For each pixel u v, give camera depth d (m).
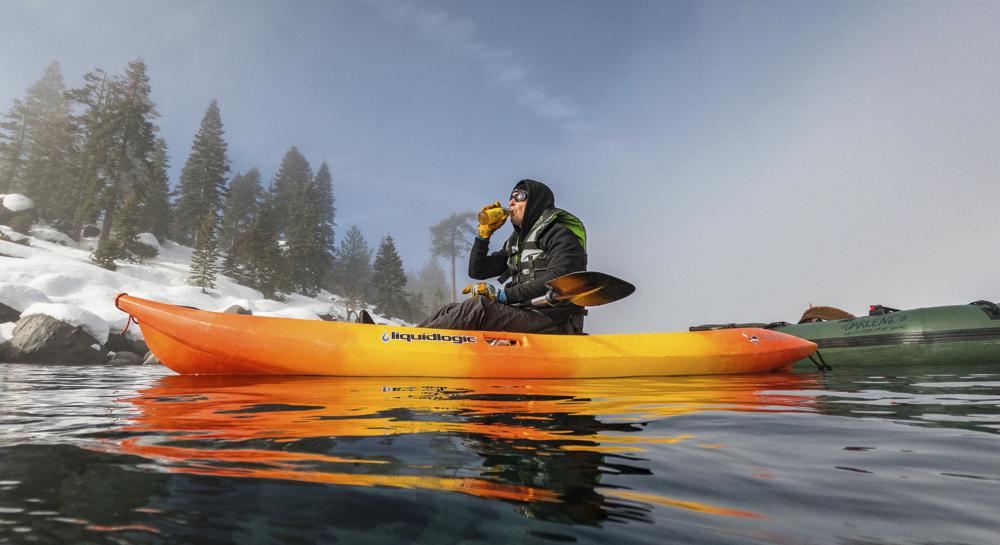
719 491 0.79
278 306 31.91
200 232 38.09
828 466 0.95
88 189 35.94
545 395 2.04
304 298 45.34
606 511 0.69
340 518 0.64
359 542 0.56
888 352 5.56
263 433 1.17
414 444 1.07
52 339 14.42
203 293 32.91
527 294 3.39
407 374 2.82
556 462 0.95
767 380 3.01
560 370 3.01
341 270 66.25
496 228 3.97
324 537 0.57
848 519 0.67
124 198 38.16
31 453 0.95
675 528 0.63
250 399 1.82
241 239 42.84
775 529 0.63
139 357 15.77
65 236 37.47
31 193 41.47
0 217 37.06
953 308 5.44
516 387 2.36
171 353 2.65
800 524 0.65
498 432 1.22
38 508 0.65
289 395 1.94
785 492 0.79
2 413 1.50
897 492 0.79
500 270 4.34
